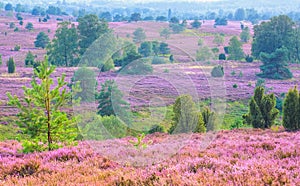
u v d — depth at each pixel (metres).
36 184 9.09
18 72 65.81
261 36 93.12
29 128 13.61
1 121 32.31
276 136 17.73
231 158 11.31
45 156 12.41
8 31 148.75
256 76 69.00
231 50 89.25
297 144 13.93
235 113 38.78
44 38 113.25
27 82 55.41
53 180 9.36
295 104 21.72
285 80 67.00
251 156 11.97
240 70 74.25
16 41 123.50
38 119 13.59
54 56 79.88
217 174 8.99
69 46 78.81
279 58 69.44
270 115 24.34
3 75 61.53
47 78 13.46
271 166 9.69
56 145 13.70
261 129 22.39
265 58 71.00
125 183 8.62
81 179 9.27
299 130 21.27
